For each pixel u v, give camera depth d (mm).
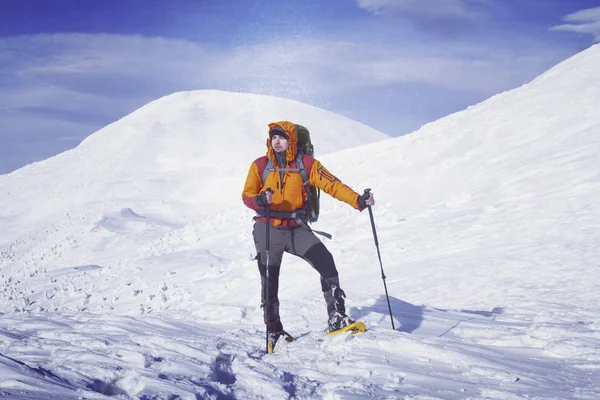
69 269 22156
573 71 32594
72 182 73938
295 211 4965
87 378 2947
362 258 16125
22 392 2463
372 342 4504
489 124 30406
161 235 31125
